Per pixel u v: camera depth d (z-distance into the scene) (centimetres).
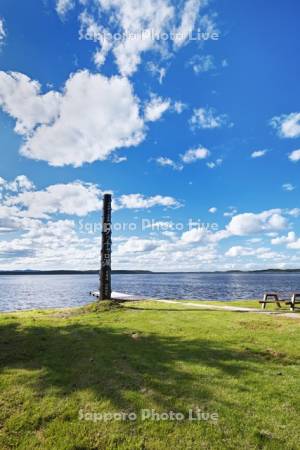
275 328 1293
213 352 970
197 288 7288
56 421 619
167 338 1137
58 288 8450
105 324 1398
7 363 907
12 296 5547
